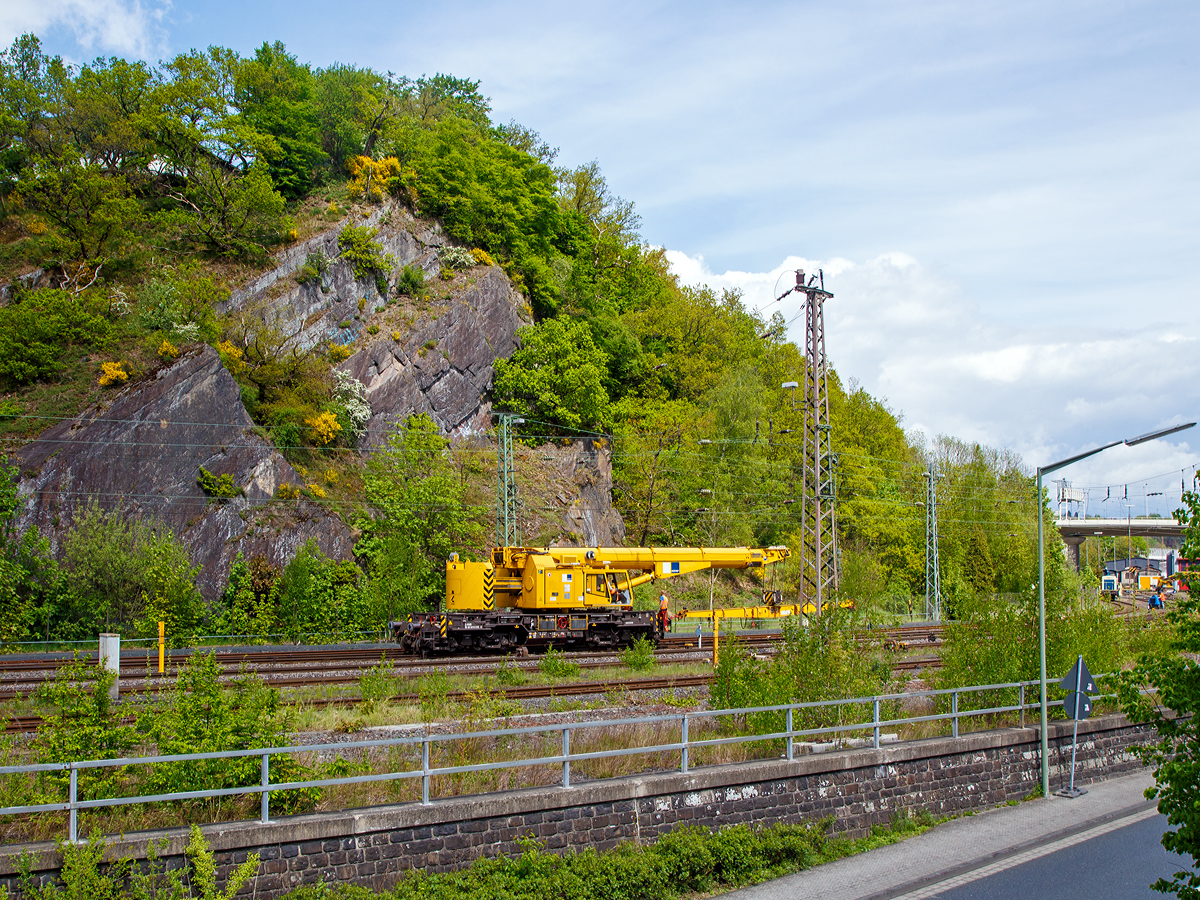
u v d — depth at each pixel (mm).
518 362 56031
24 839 9273
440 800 10711
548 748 14477
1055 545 57312
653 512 53656
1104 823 15062
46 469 34031
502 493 43312
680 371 64500
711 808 12570
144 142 50656
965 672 18797
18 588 32031
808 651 16562
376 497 41000
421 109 73688
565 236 72312
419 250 55906
